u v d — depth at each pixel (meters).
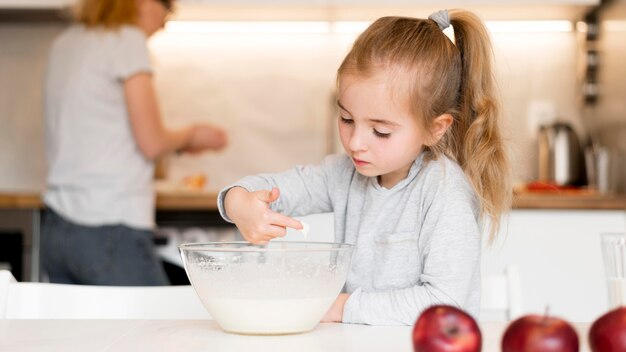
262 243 1.06
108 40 2.31
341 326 0.97
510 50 3.29
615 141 3.00
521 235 2.45
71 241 2.28
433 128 1.18
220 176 3.32
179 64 3.33
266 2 2.96
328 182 1.35
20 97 3.32
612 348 0.63
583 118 3.27
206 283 0.90
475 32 1.27
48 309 1.19
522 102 3.28
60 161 2.32
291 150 3.32
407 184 1.22
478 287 1.14
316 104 3.33
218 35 3.33
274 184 1.32
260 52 3.34
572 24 3.25
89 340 0.86
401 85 1.12
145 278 2.32
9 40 3.31
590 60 3.23
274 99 3.34
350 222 1.29
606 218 2.46
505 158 1.29
